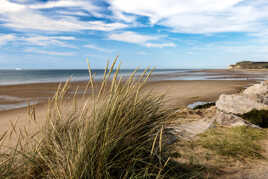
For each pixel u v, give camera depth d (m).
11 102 13.23
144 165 2.15
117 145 1.95
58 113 2.19
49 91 19.64
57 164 1.76
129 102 2.24
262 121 5.88
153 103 2.61
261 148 3.91
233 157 3.40
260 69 119.19
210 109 8.80
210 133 4.65
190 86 23.17
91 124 1.87
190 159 3.09
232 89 19.95
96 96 1.98
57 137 2.05
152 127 2.33
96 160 1.73
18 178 1.76
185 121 5.49
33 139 2.16
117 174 1.93
